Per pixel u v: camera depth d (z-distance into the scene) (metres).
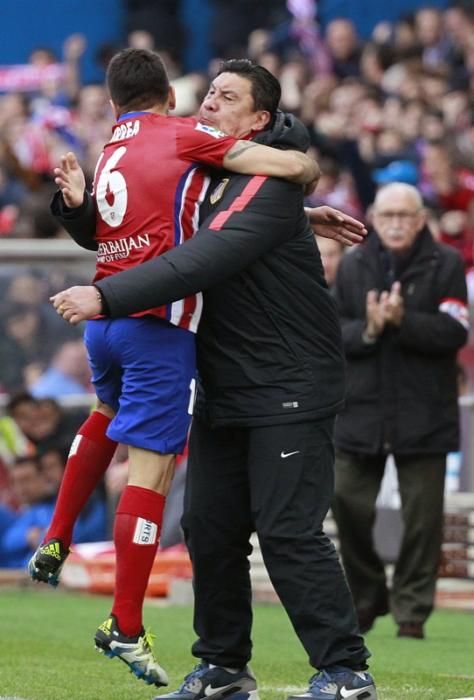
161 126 17.56
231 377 17.48
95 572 34.38
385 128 48.84
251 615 18.33
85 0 69.44
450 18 54.34
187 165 17.36
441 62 53.81
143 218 17.31
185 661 23.05
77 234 18.03
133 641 17.02
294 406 17.33
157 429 17.31
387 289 27.16
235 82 18.17
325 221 18.92
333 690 16.98
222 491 18.03
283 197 17.17
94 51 68.44
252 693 18.39
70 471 17.97
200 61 68.38
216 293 17.48
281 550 17.27
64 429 36.41
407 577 26.98
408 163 46.06
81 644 25.17
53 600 33.28
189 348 17.50
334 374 17.64
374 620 27.55
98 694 19.30
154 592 33.72
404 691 19.89
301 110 51.81
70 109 60.44
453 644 25.98
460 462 33.00
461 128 47.12
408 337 26.58
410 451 26.77
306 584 17.16
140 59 18.03
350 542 27.25
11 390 37.09
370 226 34.62
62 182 17.73
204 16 69.44
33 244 37.09
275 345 17.42
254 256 17.05
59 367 37.03
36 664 22.36
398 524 30.67
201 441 18.11
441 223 41.09
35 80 61.38
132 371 17.39
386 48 54.75
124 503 17.27
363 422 26.94
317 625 17.16
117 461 35.81
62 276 37.09
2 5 69.06
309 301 17.52
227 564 18.14
